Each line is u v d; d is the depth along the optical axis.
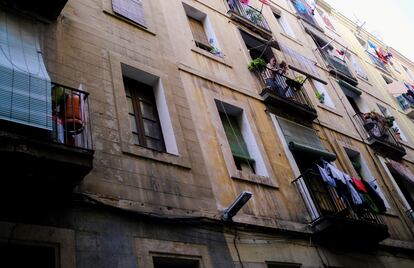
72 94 6.72
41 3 7.99
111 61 8.80
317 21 22.78
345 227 9.97
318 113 14.89
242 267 7.57
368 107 19.50
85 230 6.01
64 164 5.76
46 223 5.70
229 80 11.73
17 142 5.42
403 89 23.58
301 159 11.95
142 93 9.31
